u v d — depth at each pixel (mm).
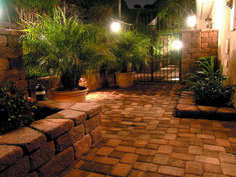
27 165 1805
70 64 4434
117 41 7578
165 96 6109
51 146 2078
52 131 2045
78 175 2252
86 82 6910
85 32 4699
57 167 2156
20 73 3752
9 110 2277
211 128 3434
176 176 2158
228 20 4969
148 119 4070
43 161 1980
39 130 2027
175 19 15500
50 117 2451
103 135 3330
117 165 2416
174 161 2453
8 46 3535
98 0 8812
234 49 4258
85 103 3154
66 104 3107
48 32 4379
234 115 3725
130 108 4930
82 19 7738
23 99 2447
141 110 4723
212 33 7848
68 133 2320
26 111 2420
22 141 1783
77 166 2432
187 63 8273
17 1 5914
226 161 2400
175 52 14281
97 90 7434
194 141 2973
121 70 7770
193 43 8102
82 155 2676
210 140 2979
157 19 13305
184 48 8219
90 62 4766
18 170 1716
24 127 2125
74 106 2959
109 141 3088
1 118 2350
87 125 2709
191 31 8023
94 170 2336
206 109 3973
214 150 2678
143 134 3318
